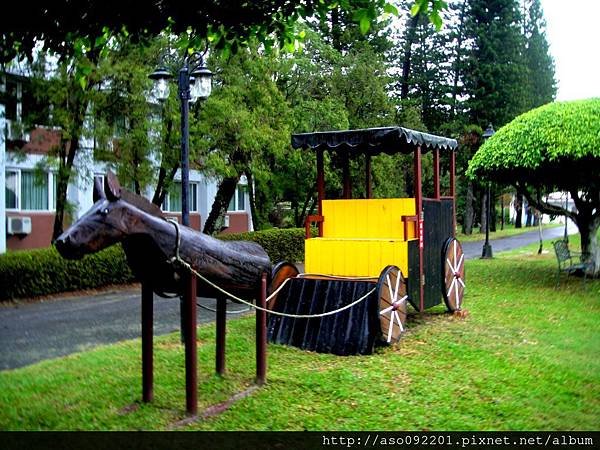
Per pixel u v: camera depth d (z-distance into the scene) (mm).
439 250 9562
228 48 6301
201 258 5230
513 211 54469
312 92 20031
